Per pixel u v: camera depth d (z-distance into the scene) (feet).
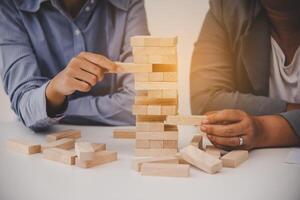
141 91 3.28
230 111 3.31
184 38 4.00
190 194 2.48
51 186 2.62
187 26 3.98
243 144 3.27
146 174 2.81
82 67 3.38
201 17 3.94
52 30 4.16
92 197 2.46
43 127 4.03
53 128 4.18
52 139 3.64
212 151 3.24
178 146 3.49
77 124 4.27
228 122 3.32
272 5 3.80
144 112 3.15
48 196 2.49
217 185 2.62
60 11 4.11
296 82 3.84
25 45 4.14
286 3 3.76
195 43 3.98
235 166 2.97
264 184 2.64
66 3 4.11
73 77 3.44
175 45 3.08
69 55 4.20
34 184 2.66
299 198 2.57
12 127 4.19
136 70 3.14
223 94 3.93
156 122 3.19
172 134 3.18
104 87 4.16
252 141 3.30
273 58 3.87
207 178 2.76
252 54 3.90
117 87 4.15
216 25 3.92
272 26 3.84
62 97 3.75
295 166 2.98
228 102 3.92
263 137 3.41
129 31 4.11
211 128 3.23
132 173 2.85
